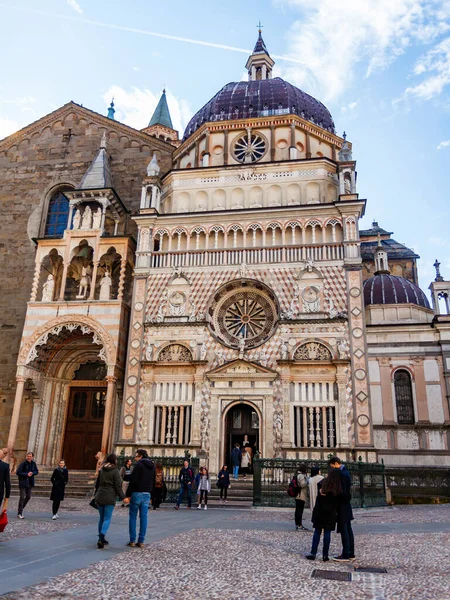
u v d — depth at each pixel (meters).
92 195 41.44
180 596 9.08
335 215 37.12
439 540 15.55
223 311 36.72
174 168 44.50
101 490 13.54
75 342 40.56
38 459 38.78
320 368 33.69
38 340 37.44
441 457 36.22
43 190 47.50
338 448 31.72
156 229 39.31
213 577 10.51
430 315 41.97
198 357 35.22
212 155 44.28
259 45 56.81
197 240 38.53
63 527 17.25
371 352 39.47
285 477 26.22
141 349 36.06
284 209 37.72
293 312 35.16
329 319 34.25
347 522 12.67
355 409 32.34
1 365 42.62
